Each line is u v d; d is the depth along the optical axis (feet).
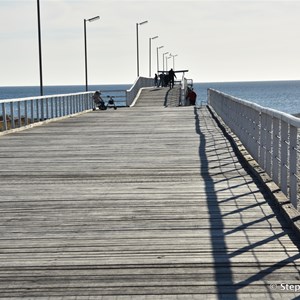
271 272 20.93
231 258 22.53
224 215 29.30
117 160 49.39
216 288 19.57
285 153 31.99
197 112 119.55
